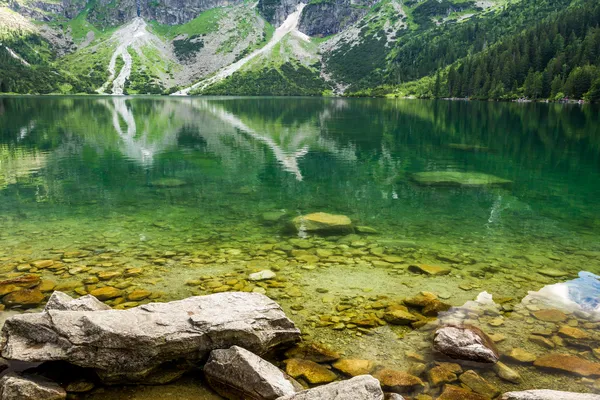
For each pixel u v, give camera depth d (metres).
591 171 25.94
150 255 11.39
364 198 19.00
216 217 15.58
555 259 11.46
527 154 32.69
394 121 64.25
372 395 5.12
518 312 8.21
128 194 19.25
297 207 17.31
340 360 6.54
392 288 9.38
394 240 13.02
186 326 6.27
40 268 10.22
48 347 5.91
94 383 5.87
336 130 51.06
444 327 7.20
